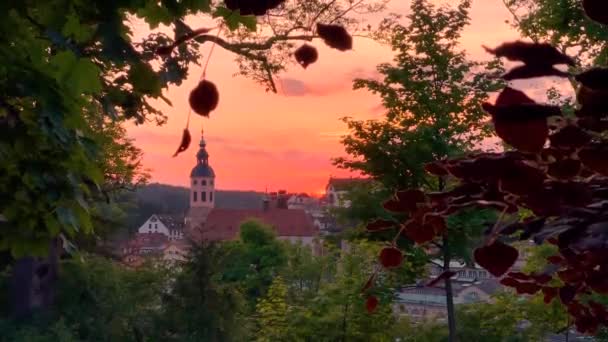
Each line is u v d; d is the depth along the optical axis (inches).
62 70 119.8
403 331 616.4
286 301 668.7
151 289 766.5
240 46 417.4
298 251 983.6
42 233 139.5
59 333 653.3
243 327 708.0
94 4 124.6
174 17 131.6
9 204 133.7
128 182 953.5
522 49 38.3
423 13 569.9
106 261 792.3
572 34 465.7
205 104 49.1
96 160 138.3
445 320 652.7
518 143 38.3
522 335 625.6
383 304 565.3
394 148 567.8
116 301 738.2
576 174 43.1
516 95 39.4
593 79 38.2
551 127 42.4
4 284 703.7
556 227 49.2
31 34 131.2
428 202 58.1
